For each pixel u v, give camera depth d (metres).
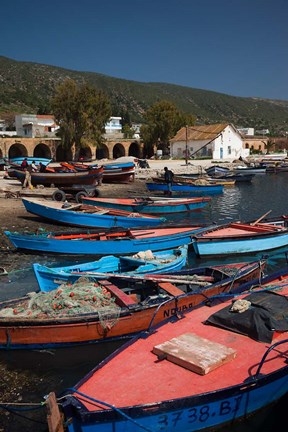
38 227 20.41
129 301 9.14
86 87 61.50
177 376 6.34
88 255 15.71
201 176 42.28
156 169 52.56
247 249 16.09
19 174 34.62
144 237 16.41
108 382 6.21
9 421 6.73
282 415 6.93
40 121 87.00
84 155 71.25
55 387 7.70
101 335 8.72
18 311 8.80
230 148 74.19
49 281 10.69
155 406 5.58
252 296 8.72
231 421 6.34
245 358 6.86
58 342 8.55
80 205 21.86
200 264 15.27
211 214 26.34
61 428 5.59
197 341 7.06
